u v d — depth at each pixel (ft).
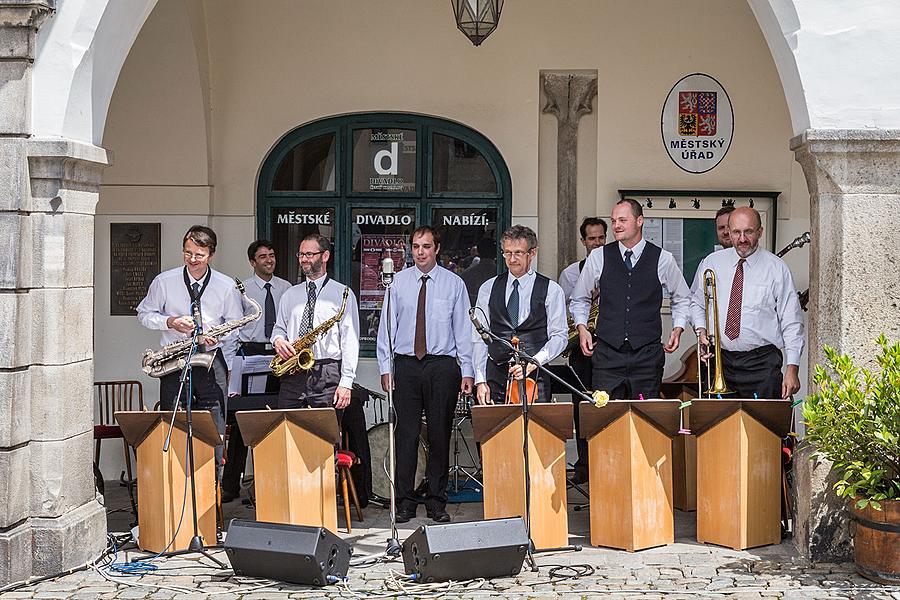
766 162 27.27
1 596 17.13
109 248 27.71
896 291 18.57
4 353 17.93
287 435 19.51
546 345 20.93
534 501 19.31
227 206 27.84
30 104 18.26
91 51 18.60
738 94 27.22
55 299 18.40
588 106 27.53
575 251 27.66
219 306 20.75
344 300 21.29
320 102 27.66
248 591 17.28
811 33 18.58
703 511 20.02
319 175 27.99
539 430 19.43
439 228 27.81
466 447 26.25
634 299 21.59
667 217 27.30
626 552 19.42
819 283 19.02
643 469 19.54
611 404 19.47
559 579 17.75
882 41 18.47
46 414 18.38
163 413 19.39
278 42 27.61
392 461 19.20
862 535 17.69
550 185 27.66
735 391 21.06
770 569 18.33
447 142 27.78
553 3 27.27
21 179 18.08
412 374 21.61
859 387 18.38
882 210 18.57
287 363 20.95
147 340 27.76
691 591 17.13
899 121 18.47
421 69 27.50
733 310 20.89
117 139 27.40
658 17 27.17
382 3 27.53
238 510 23.20
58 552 18.15
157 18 26.25
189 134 27.35
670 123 27.27
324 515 19.89
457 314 21.77
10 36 18.13
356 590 17.29
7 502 17.87
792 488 20.88
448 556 17.35
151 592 17.28
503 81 27.43
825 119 18.61
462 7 22.49
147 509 19.70
